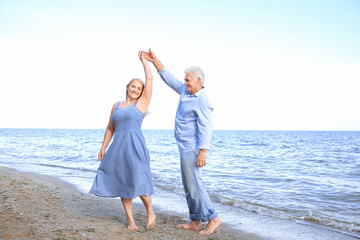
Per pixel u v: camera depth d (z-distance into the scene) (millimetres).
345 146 31766
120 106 3012
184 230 3201
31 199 4133
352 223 3982
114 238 2621
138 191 2789
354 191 6559
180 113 3088
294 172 10227
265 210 4715
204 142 2924
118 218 3482
